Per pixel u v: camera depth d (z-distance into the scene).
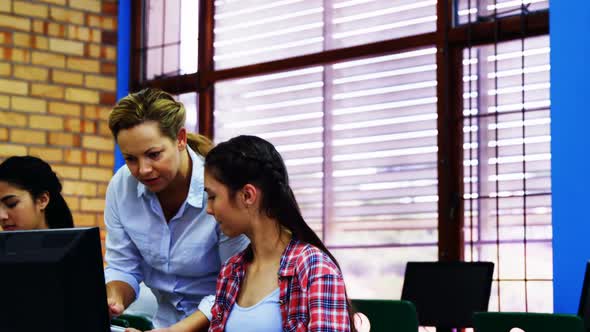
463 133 4.55
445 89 4.56
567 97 4.09
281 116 5.20
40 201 2.53
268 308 1.84
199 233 2.33
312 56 5.05
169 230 2.35
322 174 5.00
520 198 4.32
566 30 4.11
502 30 4.41
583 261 4.00
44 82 5.55
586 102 4.03
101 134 5.73
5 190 2.47
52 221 2.57
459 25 4.59
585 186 4.01
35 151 5.48
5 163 2.51
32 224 2.50
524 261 4.27
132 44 5.87
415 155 4.66
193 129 5.60
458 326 4.20
